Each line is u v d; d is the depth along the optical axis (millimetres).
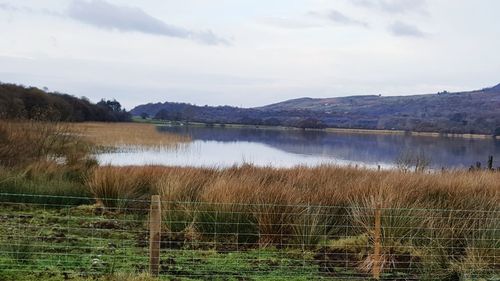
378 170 13289
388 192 7941
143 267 5984
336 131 105750
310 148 47500
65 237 7152
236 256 6734
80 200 9828
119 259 6281
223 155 34188
